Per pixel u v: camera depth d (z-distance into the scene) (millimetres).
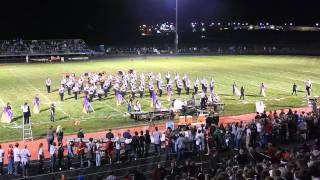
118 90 42062
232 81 54594
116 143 25594
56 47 87250
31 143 29594
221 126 27219
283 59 80688
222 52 94688
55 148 24859
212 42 120188
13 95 46312
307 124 27953
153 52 93438
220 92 47344
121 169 24500
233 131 26828
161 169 19328
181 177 17891
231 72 62844
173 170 19391
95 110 39312
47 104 41750
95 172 24125
